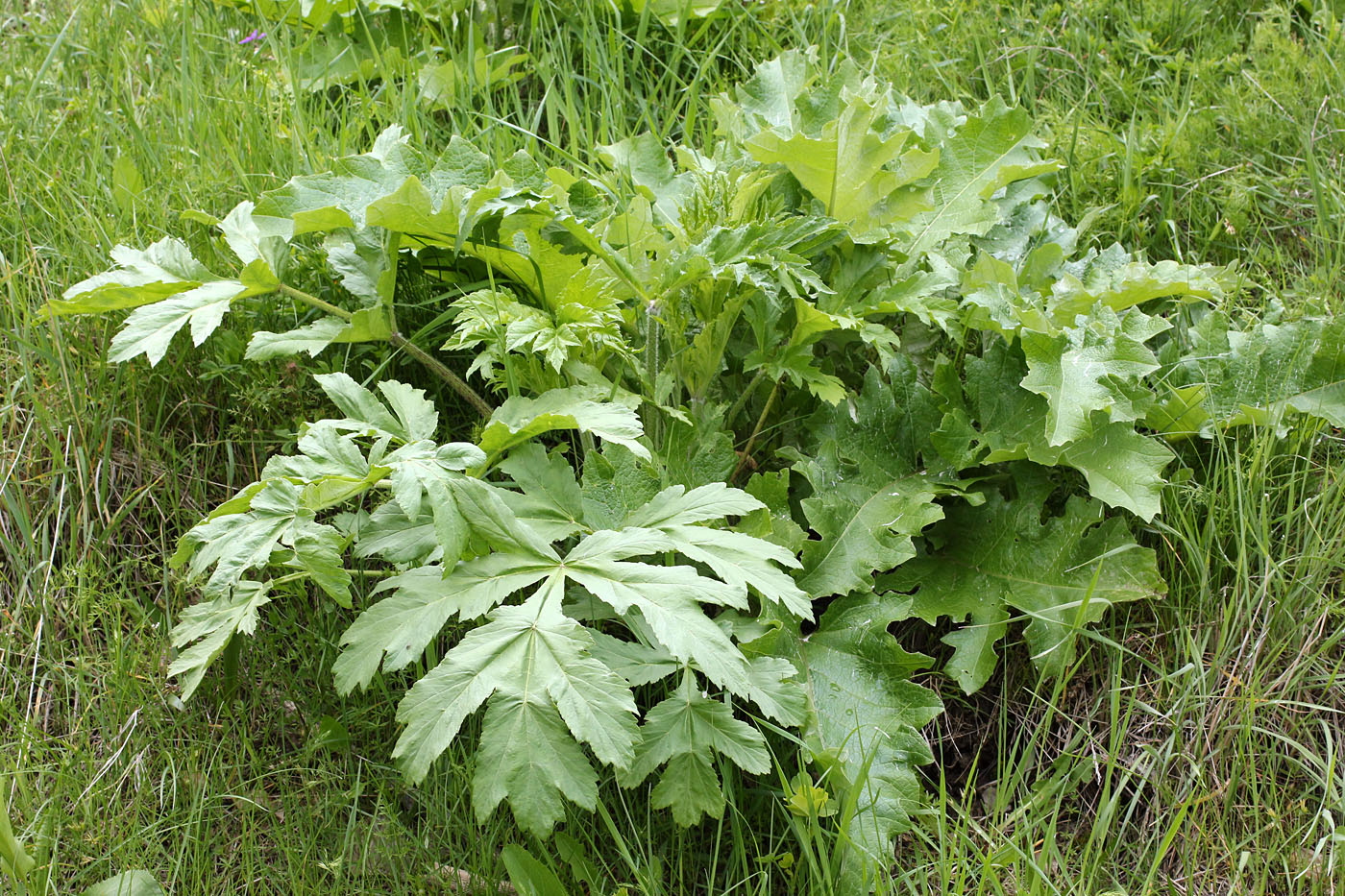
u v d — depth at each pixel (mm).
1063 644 2377
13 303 2697
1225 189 3238
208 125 3115
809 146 2500
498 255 2512
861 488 2541
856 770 2195
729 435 2439
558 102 3279
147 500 2668
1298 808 2312
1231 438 2711
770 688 2156
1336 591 2543
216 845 2299
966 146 2836
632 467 2262
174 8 3648
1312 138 3266
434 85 3363
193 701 2416
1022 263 2936
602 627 2479
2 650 2438
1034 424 2520
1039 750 2490
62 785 2258
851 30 3723
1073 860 2352
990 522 2574
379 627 1969
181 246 2527
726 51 3691
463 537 1972
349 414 2178
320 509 2105
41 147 3076
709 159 2850
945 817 2254
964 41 3684
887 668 2293
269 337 2414
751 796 2324
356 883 2236
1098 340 2387
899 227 2771
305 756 2352
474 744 2326
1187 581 2574
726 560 2031
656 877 2154
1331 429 2744
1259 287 3045
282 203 2510
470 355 2781
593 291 2328
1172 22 3666
